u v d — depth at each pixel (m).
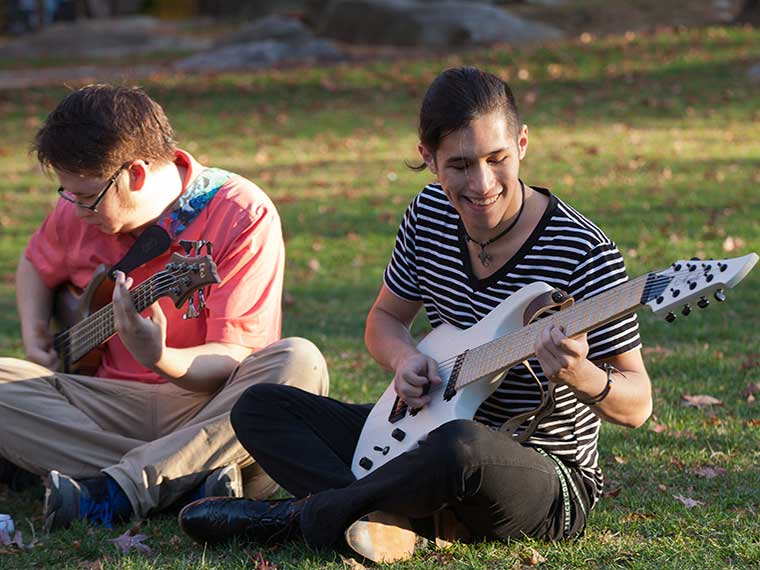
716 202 23.67
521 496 6.85
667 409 10.77
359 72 42.47
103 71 49.69
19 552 7.63
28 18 71.25
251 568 7.07
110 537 7.86
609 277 7.01
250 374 8.21
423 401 7.24
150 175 8.36
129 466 8.15
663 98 37.12
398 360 7.65
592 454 7.44
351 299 17.75
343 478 7.38
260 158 32.38
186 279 7.68
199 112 38.84
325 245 22.03
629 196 24.80
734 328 14.42
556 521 7.16
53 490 7.96
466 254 7.44
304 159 32.09
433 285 7.67
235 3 72.38
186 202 8.52
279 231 8.74
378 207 25.44
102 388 8.65
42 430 8.42
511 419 6.94
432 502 6.76
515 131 6.86
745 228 21.12
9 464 9.10
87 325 8.70
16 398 8.39
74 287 9.19
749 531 7.49
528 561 7.00
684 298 5.95
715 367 12.44
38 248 9.23
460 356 7.22
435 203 7.64
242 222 8.49
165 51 57.69
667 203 23.78
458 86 6.75
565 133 33.81
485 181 6.76
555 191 25.72
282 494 8.88
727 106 35.69
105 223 8.37
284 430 7.61
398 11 49.94
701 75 39.09
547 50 42.59
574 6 56.00
